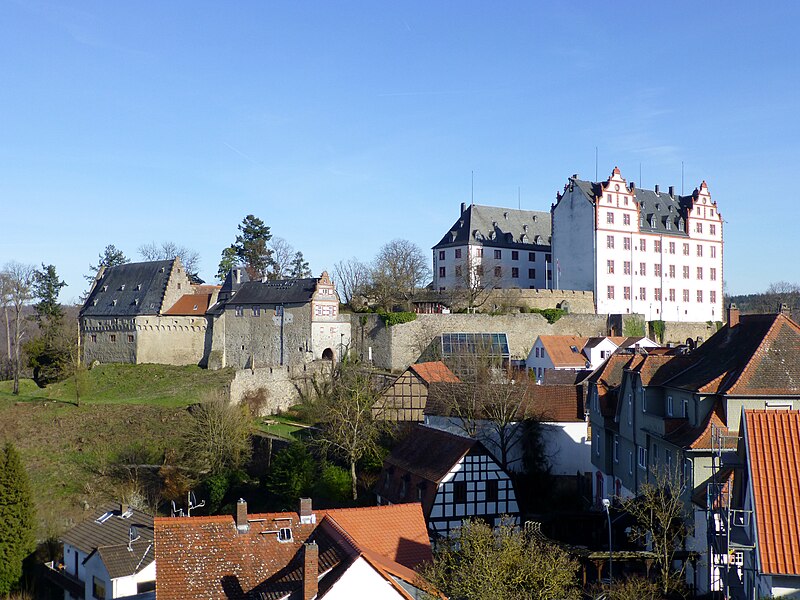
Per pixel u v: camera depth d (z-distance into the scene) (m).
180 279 95.19
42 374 92.94
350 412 60.50
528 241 109.44
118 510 46.97
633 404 41.19
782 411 22.92
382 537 33.47
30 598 45.75
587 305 96.31
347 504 53.34
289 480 55.25
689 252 105.38
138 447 67.69
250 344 89.56
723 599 25.34
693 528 32.31
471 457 44.12
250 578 30.44
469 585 26.98
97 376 89.06
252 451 65.38
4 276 93.31
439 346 84.88
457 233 107.06
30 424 73.00
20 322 106.75
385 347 85.19
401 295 99.25
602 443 46.94
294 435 67.31
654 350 55.31
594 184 100.69
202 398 72.12
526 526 33.25
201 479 60.78
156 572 30.27
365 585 26.70
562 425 52.47
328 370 83.19
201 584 29.98
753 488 21.73
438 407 59.50
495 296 94.94
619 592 29.45
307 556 27.03
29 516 49.69
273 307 87.56
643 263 100.69
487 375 62.91
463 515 43.84
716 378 34.03
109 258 131.12
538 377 82.06
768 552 20.70
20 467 49.94
